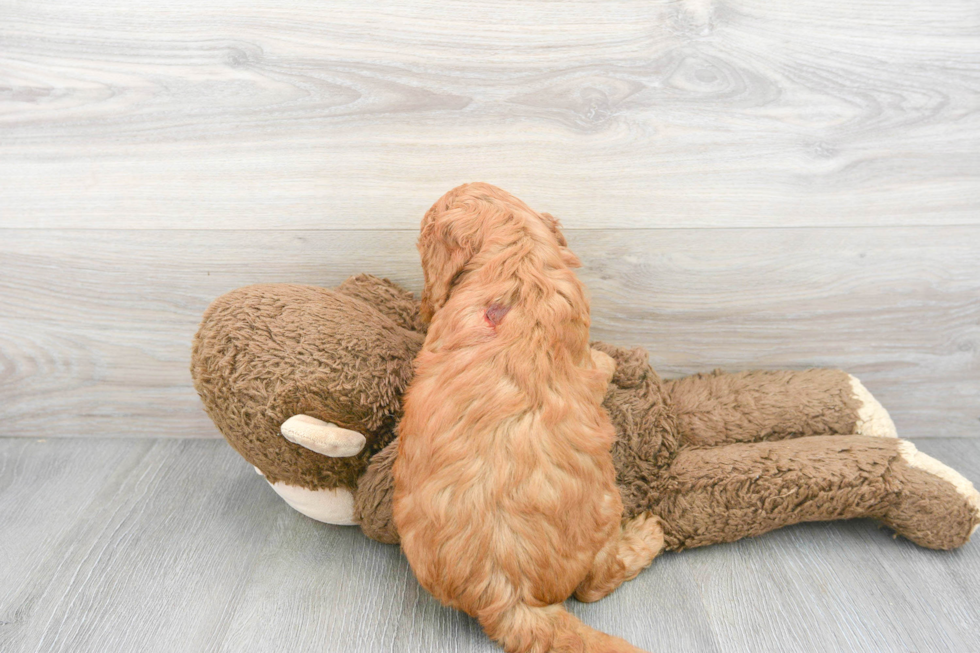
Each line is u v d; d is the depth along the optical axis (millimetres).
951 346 1576
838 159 1412
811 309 1543
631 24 1312
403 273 1513
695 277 1511
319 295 1296
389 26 1310
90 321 1563
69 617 1150
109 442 1662
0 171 1419
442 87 1355
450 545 1012
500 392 1023
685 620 1152
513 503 999
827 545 1326
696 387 1496
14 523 1375
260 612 1164
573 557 1050
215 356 1191
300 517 1412
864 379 1618
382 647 1096
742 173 1422
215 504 1447
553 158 1408
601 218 1457
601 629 1133
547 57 1334
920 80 1357
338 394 1181
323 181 1430
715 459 1302
